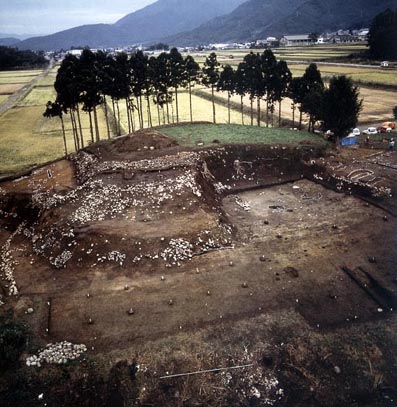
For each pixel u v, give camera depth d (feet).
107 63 208.13
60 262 111.04
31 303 96.17
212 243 115.34
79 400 72.28
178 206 128.16
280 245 117.19
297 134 202.18
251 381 74.90
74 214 126.72
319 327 86.17
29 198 144.46
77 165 173.88
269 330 85.40
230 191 159.33
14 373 77.00
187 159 157.17
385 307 91.61
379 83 340.18
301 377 75.77
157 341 82.84
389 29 453.99
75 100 195.83
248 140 185.06
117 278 103.60
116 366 77.61
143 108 328.08
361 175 159.02
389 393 72.90
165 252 109.81
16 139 252.62
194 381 74.74
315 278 101.86
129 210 127.44
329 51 626.23
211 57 234.17
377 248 114.11
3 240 130.52
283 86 226.58
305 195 154.40
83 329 86.99
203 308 91.81
